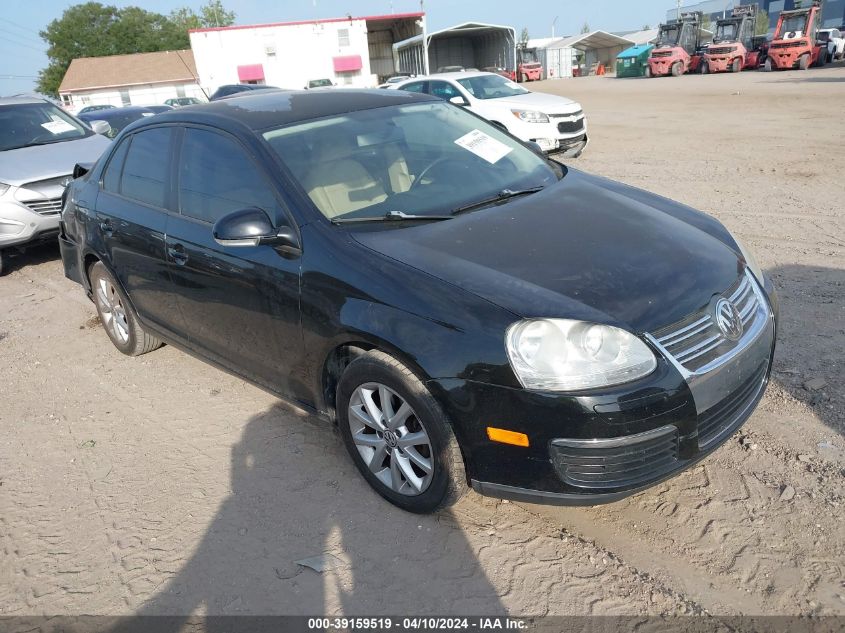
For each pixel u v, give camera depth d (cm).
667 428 249
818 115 1442
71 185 519
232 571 281
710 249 304
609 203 341
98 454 379
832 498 290
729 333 271
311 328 305
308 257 305
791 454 321
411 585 266
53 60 7600
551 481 253
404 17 3906
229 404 420
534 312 251
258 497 326
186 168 384
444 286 268
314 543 293
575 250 289
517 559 275
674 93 2373
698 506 295
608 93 2714
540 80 5075
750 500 294
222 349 380
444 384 260
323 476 338
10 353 539
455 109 430
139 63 5922
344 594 264
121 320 494
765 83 2419
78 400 447
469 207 334
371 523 301
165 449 377
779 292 505
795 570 256
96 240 458
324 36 3844
